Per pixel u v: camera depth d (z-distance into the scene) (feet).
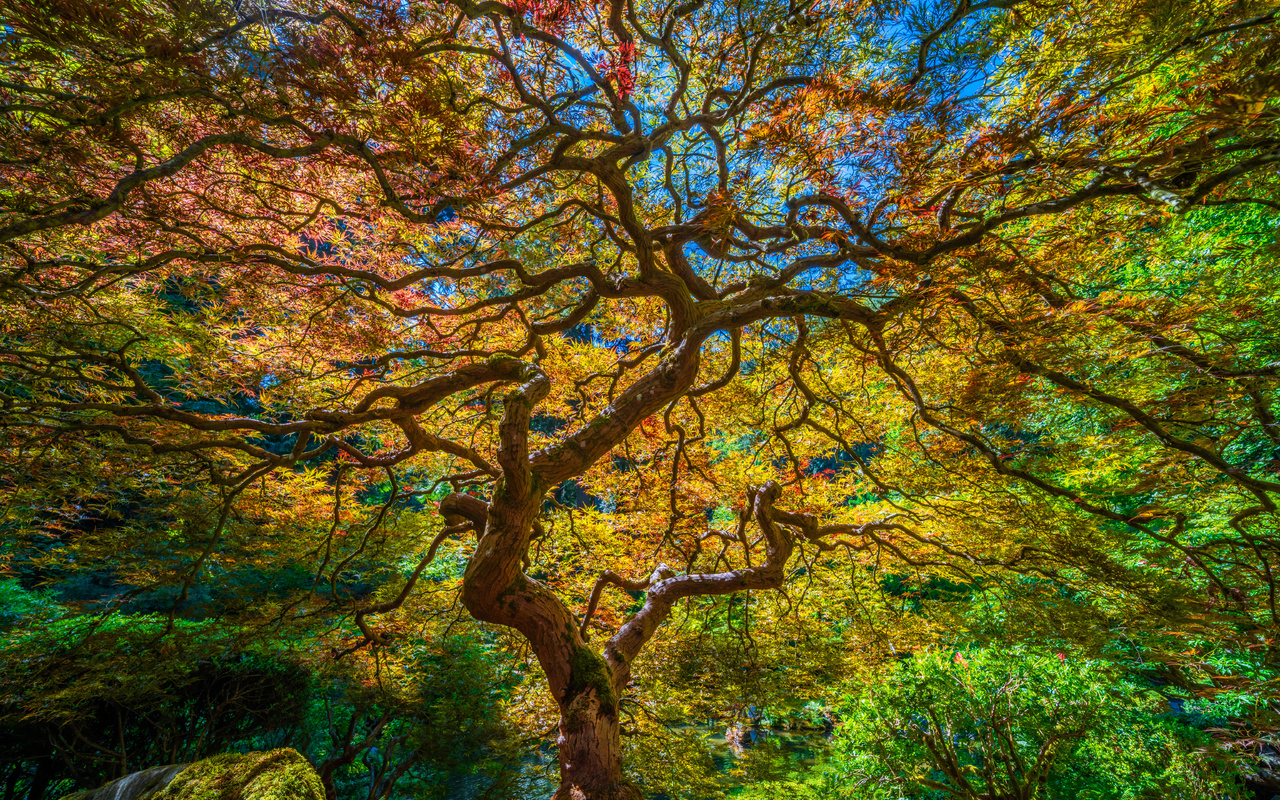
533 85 15.05
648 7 17.20
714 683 25.41
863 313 13.98
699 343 14.60
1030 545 18.98
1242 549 15.71
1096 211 13.64
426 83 11.41
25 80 11.19
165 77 9.41
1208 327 12.39
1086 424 17.75
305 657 24.32
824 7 13.23
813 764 31.53
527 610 12.90
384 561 26.99
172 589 28.43
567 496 36.65
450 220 20.66
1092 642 17.65
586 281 25.94
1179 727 24.68
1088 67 10.65
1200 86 8.93
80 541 20.12
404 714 27.66
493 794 26.12
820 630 26.43
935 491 20.31
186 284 19.97
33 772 24.18
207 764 8.45
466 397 25.55
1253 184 11.50
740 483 25.04
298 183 16.61
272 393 20.99
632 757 24.80
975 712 25.31
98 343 17.37
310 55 10.16
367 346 19.52
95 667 19.42
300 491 22.40
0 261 15.02
